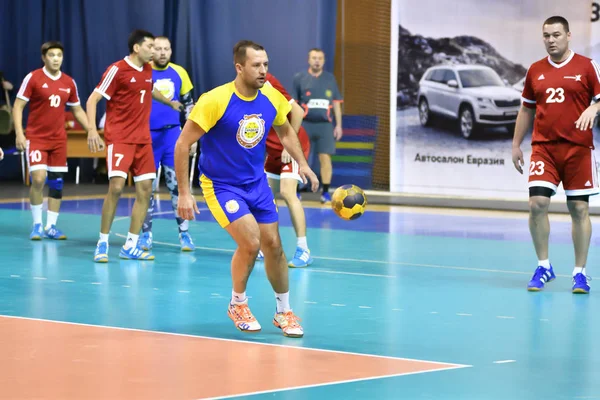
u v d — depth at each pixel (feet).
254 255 24.11
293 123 34.88
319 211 58.18
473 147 65.00
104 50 77.10
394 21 67.05
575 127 31.55
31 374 20.66
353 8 68.95
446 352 23.13
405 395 19.24
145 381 20.10
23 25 79.41
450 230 49.32
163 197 67.05
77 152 71.26
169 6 75.77
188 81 41.88
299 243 37.47
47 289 31.53
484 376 20.84
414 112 67.05
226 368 21.29
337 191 30.48
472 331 25.63
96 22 77.05
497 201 63.05
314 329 25.79
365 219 54.19
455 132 65.57
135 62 37.47
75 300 29.63
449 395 19.27
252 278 34.17
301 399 18.81
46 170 44.29
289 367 21.44
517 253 41.27
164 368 21.25
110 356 22.35
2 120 71.97
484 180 64.90
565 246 43.47
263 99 24.14
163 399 18.72
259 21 71.67
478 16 63.87
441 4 65.16
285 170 37.19
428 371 21.22
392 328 25.94
